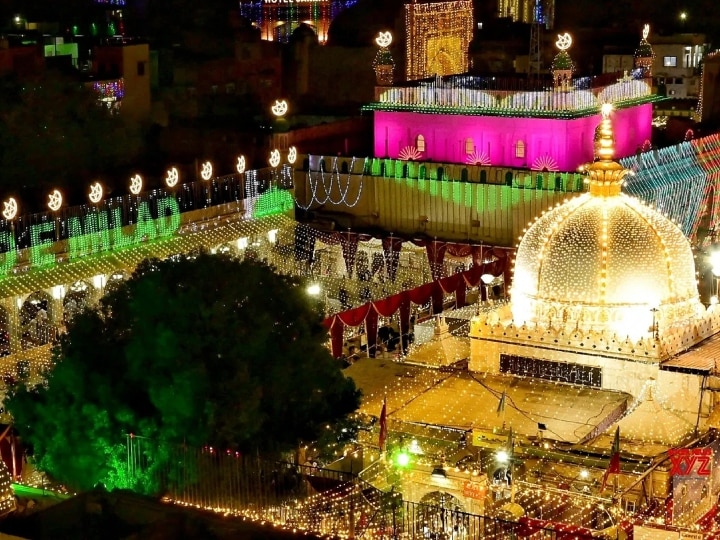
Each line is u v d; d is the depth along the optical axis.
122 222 55.88
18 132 59.12
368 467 33.38
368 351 45.50
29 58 68.69
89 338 33.03
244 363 31.00
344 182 65.25
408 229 64.00
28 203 57.09
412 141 66.50
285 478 29.64
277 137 68.06
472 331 40.75
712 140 70.75
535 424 35.44
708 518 30.91
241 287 32.53
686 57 99.31
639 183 61.59
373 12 93.25
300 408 32.59
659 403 36.81
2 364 43.56
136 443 31.00
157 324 31.38
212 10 92.12
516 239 60.66
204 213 57.31
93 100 64.75
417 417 36.19
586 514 32.31
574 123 61.97
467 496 32.09
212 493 29.83
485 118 63.91
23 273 47.50
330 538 27.67
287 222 60.97
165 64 80.75
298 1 97.25
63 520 27.30
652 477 31.91
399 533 28.75
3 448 34.88
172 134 71.19
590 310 39.41
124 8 89.44
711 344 39.81
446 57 83.56
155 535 26.50
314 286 42.75
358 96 88.19
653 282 39.50
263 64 85.94
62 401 32.22
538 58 65.38
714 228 68.75
